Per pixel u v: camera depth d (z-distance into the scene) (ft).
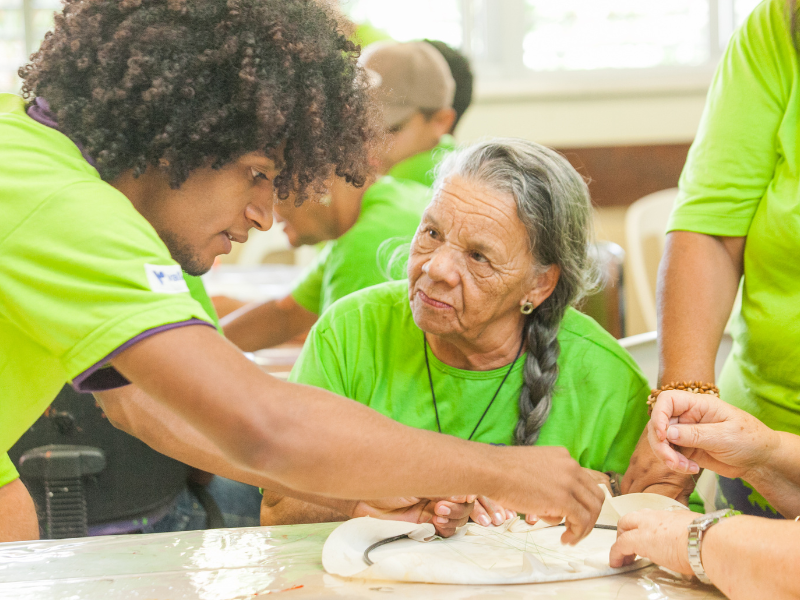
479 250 3.78
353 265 5.73
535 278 4.00
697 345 4.07
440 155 4.89
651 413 3.67
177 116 2.76
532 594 2.76
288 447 2.48
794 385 3.98
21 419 3.24
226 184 2.95
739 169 4.12
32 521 4.05
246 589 2.79
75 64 2.87
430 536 3.40
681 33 13.78
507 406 4.22
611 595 2.76
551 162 3.95
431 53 7.19
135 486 4.58
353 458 2.53
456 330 3.91
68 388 4.44
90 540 3.37
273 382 2.54
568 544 3.17
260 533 3.48
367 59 7.07
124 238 2.54
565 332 4.33
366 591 2.76
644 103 13.17
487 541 3.37
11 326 2.95
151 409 3.83
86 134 2.84
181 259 3.08
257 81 2.78
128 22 2.77
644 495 3.57
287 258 12.95
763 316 4.03
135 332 2.43
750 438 3.44
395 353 4.31
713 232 4.18
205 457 3.82
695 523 2.82
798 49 3.95
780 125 4.03
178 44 2.75
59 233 2.53
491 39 13.80
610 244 8.70
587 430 4.19
